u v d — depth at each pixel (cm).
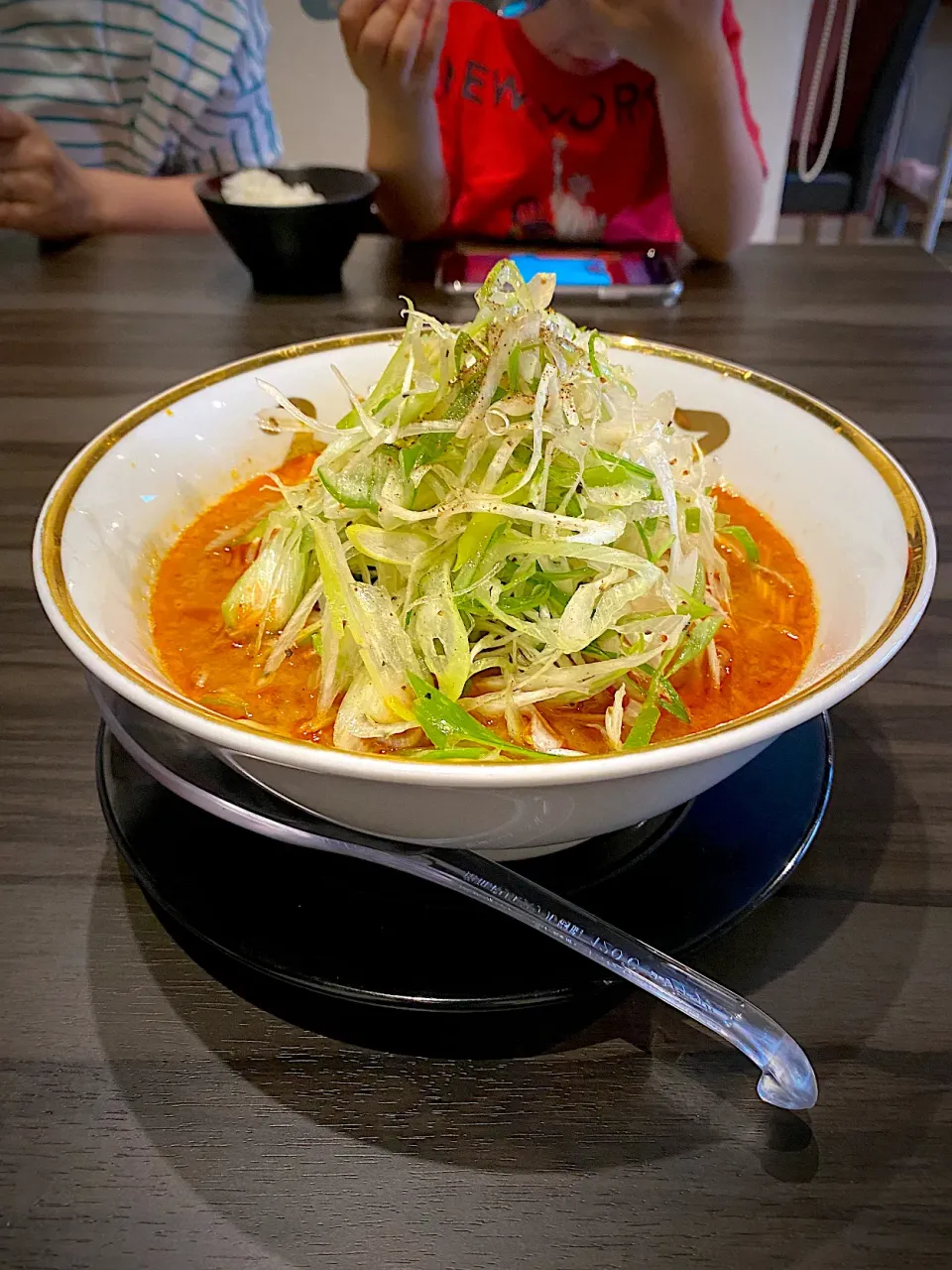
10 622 33
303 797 20
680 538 27
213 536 31
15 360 52
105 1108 19
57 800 26
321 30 118
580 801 17
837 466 29
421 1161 18
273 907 22
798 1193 17
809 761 26
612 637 25
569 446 25
